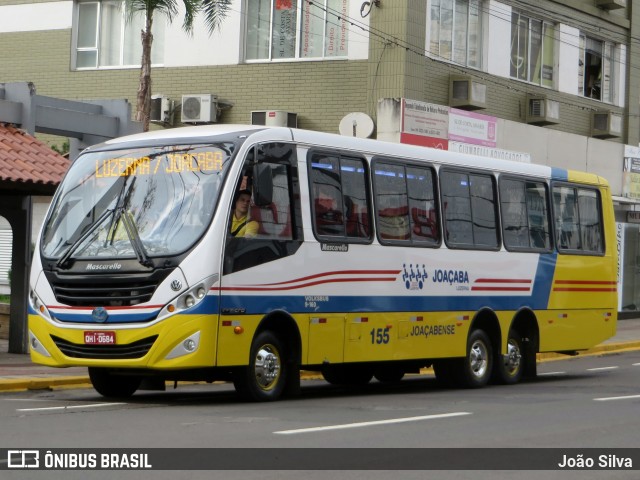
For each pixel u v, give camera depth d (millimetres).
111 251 16734
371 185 19266
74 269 16906
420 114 33906
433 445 12594
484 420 15164
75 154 27125
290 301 17516
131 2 31250
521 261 22641
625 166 44281
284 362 17812
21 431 13359
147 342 16328
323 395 19469
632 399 18719
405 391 20875
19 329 25812
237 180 16797
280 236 17422
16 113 25438
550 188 23688
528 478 10711
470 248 21344
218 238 16422
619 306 44094
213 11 31422
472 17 36938
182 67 36969
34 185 23359
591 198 25000
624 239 44250
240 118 36094
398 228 19734
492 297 21875
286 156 17672
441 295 20594
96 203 17312
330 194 18406
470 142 36094
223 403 17219
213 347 16281
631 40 44969
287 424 14258
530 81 39938
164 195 16922
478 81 37094
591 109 43156
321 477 10461
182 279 16234
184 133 17469
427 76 34844
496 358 22219
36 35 39438
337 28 34781
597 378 24453
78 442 12414
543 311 23250
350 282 18625
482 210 21859
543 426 14617
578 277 24266
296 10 35406
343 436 13172
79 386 20500
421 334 20109
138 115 30344
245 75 36031
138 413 15539
